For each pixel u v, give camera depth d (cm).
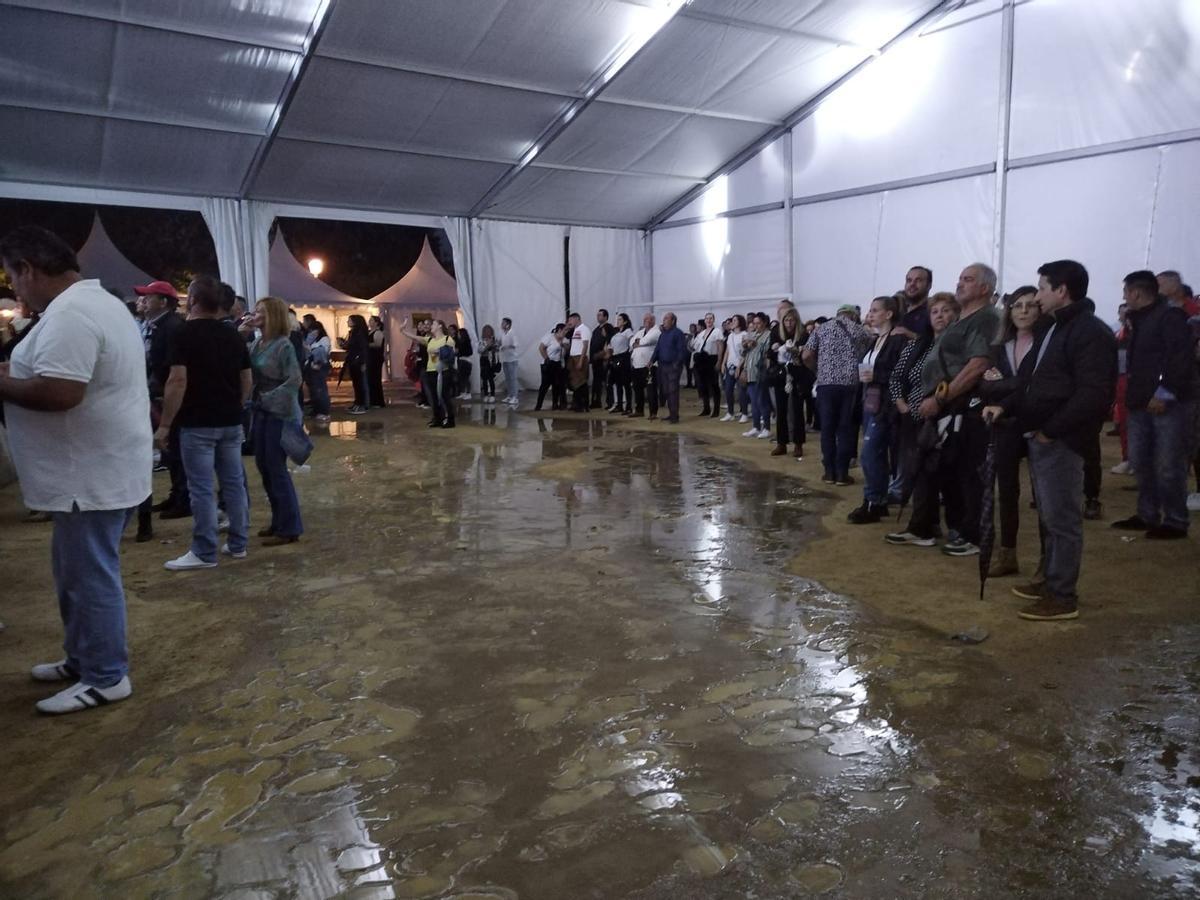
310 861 210
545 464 819
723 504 620
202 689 313
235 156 1236
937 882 196
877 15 1170
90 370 274
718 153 1491
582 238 1705
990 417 377
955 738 263
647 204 1656
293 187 1346
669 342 1130
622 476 746
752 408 998
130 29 931
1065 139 1066
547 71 1146
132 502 297
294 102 1111
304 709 295
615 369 1258
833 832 216
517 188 1498
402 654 342
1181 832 212
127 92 1044
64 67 976
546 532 543
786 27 1145
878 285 1317
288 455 520
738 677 312
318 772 252
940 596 400
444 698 301
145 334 662
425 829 222
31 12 883
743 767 250
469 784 244
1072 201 1066
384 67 1069
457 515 597
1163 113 977
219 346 456
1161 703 282
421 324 1441
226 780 249
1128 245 1017
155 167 1222
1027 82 1098
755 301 1532
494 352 1534
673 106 1293
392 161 1324
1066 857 204
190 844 218
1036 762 247
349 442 995
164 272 1527
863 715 280
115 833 224
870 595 404
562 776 247
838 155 1352
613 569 456
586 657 335
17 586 445
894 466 595
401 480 741
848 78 1312
